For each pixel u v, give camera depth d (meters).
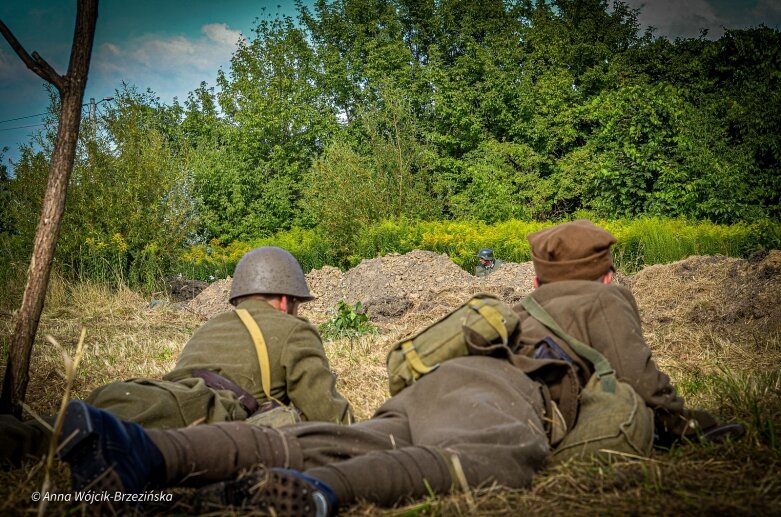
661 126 22.48
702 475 2.82
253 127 31.02
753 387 4.40
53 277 14.05
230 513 2.38
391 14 32.97
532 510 2.50
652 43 30.02
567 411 3.19
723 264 9.84
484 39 31.69
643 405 3.18
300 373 3.73
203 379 3.65
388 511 2.47
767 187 22.25
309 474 2.45
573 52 29.78
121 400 3.25
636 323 3.46
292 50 32.97
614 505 2.51
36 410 5.46
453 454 2.63
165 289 15.76
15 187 16.12
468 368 3.05
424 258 14.68
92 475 2.32
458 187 29.47
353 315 8.75
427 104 31.47
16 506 2.73
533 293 3.67
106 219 15.80
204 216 25.03
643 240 16.88
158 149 17.25
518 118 29.00
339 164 22.98
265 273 4.02
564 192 26.08
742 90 25.12
